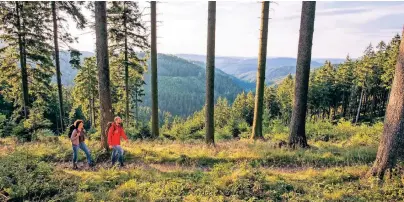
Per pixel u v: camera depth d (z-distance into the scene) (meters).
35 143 13.85
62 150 11.99
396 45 43.50
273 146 12.67
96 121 35.91
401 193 6.62
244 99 79.19
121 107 29.98
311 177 8.45
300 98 11.97
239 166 9.40
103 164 10.62
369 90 54.88
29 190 6.98
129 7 23.03
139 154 11.80
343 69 60.12
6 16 19.62
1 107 33.97
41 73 22.83
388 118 7.66
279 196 7.04
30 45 20.77
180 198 6.92
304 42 11.57
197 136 22.12
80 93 35.09
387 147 7.62
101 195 7.05
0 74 21.66
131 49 24.17
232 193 7.29
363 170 8.44
